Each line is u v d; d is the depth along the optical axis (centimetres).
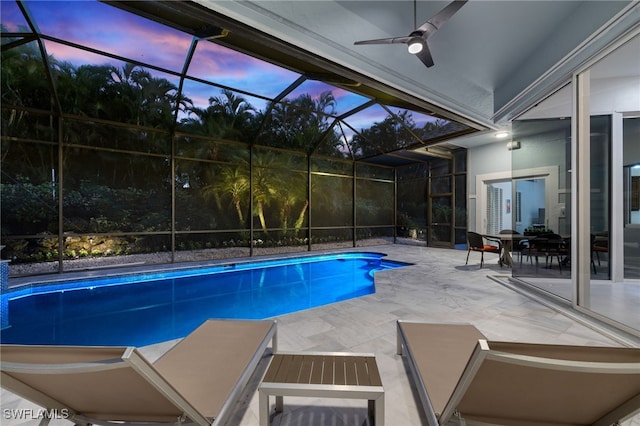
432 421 121
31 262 505
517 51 394
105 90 532
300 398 179
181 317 401
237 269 668
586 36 296
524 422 116
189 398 132
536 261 448
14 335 329
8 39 403
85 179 558
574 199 345
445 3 306
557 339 256
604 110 412
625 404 101
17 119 493
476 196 834
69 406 119
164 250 646
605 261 425
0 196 484
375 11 317
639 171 422
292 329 278
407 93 451
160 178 643
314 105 646
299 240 863
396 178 1077
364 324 291
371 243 1020
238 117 680
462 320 303
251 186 762
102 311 412
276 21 293
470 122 560
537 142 456
